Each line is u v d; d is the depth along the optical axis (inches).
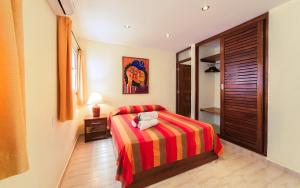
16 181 32.7
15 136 23.5
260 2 72.8
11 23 22.8
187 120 100.3
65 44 65.6
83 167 79.4
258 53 86.7
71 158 89.2
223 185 65.2
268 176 71.7
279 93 78.3
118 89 142.3
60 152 67.4
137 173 63.8
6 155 23.1
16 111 23.5
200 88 140.9
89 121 115.0
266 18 82.4
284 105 76.2
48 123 53.0
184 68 172.1
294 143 72.5
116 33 113.3
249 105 93.5
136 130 79.6
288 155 74.8
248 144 95.0
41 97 47.3
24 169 24.9
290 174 73.1
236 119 102.7
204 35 117.4
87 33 113.7
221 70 112.7
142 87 152.6
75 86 113.4
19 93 24.3
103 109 137.0
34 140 41.8
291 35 72.5
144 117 89.3
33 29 42.3
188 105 175.2
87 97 129.8
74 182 66.8
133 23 95.4
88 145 108.9
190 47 151.7
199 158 82.4
